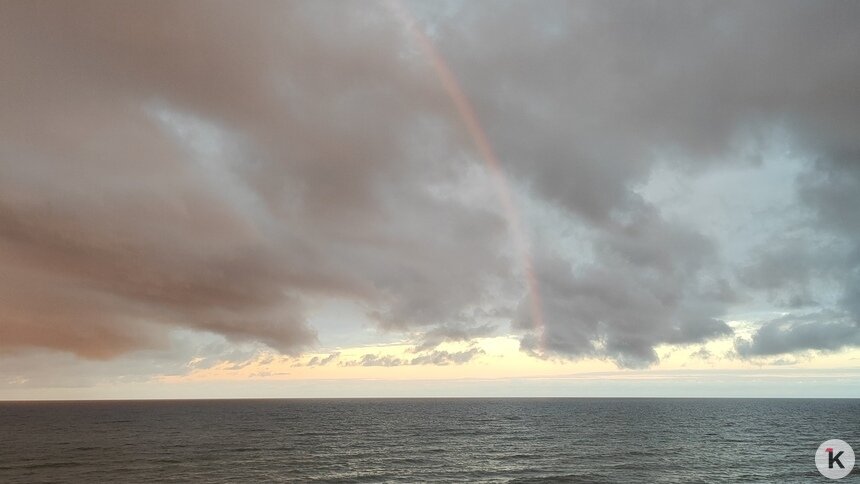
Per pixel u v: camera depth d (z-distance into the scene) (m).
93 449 83.38
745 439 99.00
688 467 63.69
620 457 72.88
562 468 63.19
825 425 138.62
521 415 190.75
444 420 163.38
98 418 174.38
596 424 140.62
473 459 72.00
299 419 169.75
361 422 153.88
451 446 88.25
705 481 54.25
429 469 63.22
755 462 68.31
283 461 69.88
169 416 188.88
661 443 91.62
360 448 85.94
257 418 174.88
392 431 120.75
